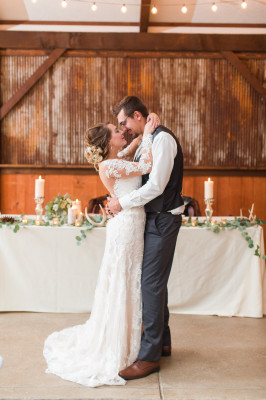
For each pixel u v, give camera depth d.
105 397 2.20
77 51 5.37
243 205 5.52
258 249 3.33
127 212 2.40
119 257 2.39
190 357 2.68
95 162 2.51
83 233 3.33
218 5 4.98
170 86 5.41
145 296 2.38
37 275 3.39
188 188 5.50
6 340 2.90
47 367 2.51
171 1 4.89
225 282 3.40
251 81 5.34
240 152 5.46
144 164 2.36
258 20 5.25
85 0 4.91
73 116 5.43
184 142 5.46
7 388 2.27
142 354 2.41
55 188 5.50
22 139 5.45
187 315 3.40
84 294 3.40
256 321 3.30
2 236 3.37
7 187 5.49
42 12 5.17
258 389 2.29
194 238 3.36
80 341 2.63
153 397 2.21
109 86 5.41
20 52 5.34
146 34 5.32
